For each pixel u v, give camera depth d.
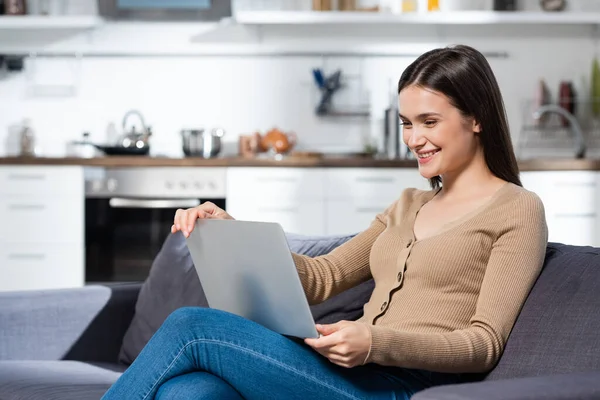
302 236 2.84
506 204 2.15
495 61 6.09
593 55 6.07
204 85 6.09
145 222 5.43
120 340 3.09
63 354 3.00
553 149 6.07
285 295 2.00
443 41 6.09
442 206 2.29
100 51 6.08
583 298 1.98
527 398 1.57
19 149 6.06
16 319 2.95
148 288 3.03
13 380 2.59
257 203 5.39
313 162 5.37
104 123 6.10
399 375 2.09
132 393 1.94
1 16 5.85
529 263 2.07
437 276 2.16
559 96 6.03
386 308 2.23
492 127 2.23
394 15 5.82
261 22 5.84
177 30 6.08
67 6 6.09
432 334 1.99
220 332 1.95
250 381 1.96
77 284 5.45
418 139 2.22
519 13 5.84
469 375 2.14
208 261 2.22
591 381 1.65
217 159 5.38
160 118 6.10
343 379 2.01
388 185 5.38
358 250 2.44
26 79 6.08
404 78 2.24
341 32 6.10
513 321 2.05
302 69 6.09
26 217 5.43
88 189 5.43
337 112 6.04
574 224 5.25
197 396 1.87
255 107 6.10
